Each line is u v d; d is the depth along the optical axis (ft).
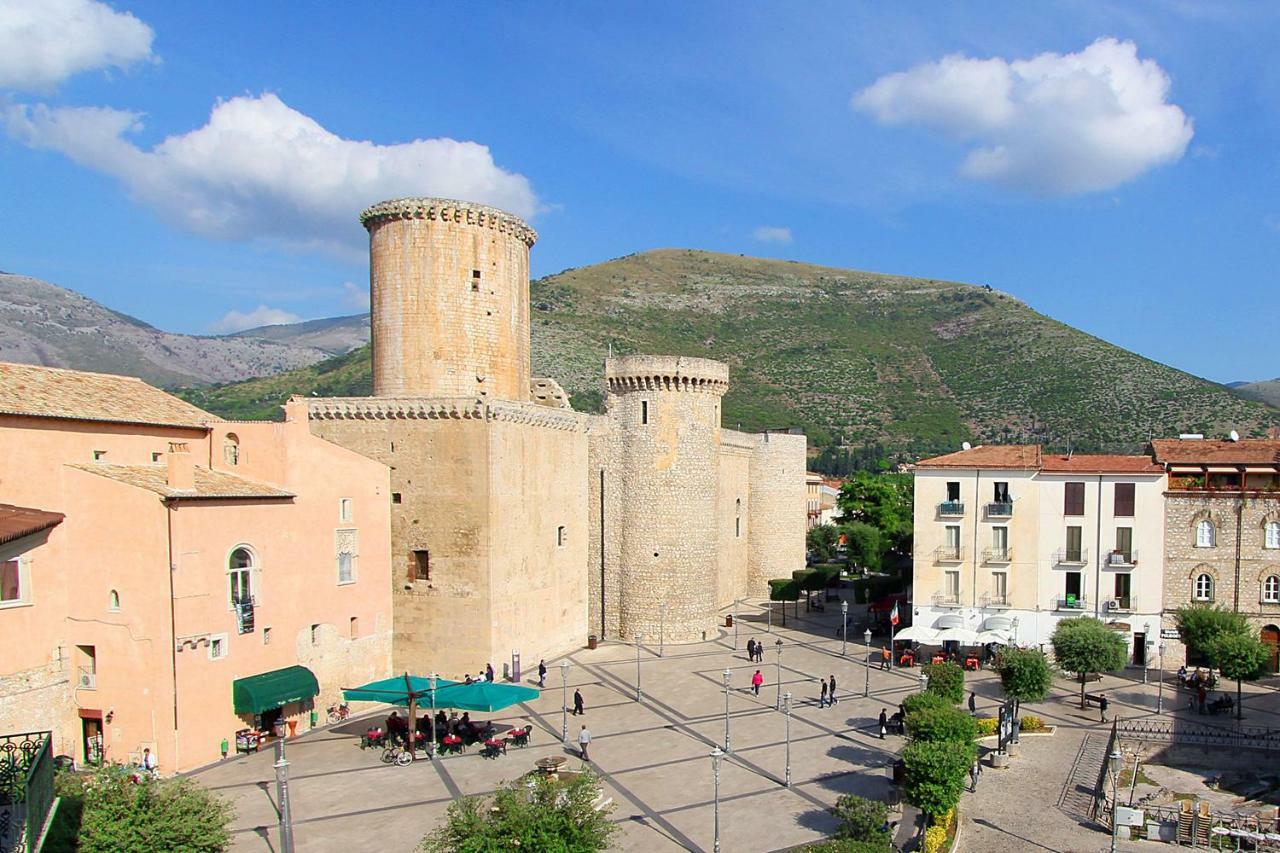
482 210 186.91
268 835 103.19
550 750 136.87
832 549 406.21
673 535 215.72
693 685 176.65
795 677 183.52
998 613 194.90
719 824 108.27
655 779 124.36
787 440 298.76
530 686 175.52
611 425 221.05
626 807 113.91
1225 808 124.06
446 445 171.42
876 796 118.21
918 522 200.23
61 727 123.54
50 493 125.70
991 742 146.41
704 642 218.59
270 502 139.85
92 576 125.29
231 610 132.16
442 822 106.93
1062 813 119.34
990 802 122.62
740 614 261.44
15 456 121.60
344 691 134.92
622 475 219.41
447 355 184.65
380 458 175.52
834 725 150.51
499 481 173.27
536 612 190.70
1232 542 187.73
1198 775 139.54
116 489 124.16
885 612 236.43
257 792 117.29
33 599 120.78
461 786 119.96
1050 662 186.19
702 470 219.41
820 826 107.76
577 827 80.69
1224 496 187.62
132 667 123.75
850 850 86.94
